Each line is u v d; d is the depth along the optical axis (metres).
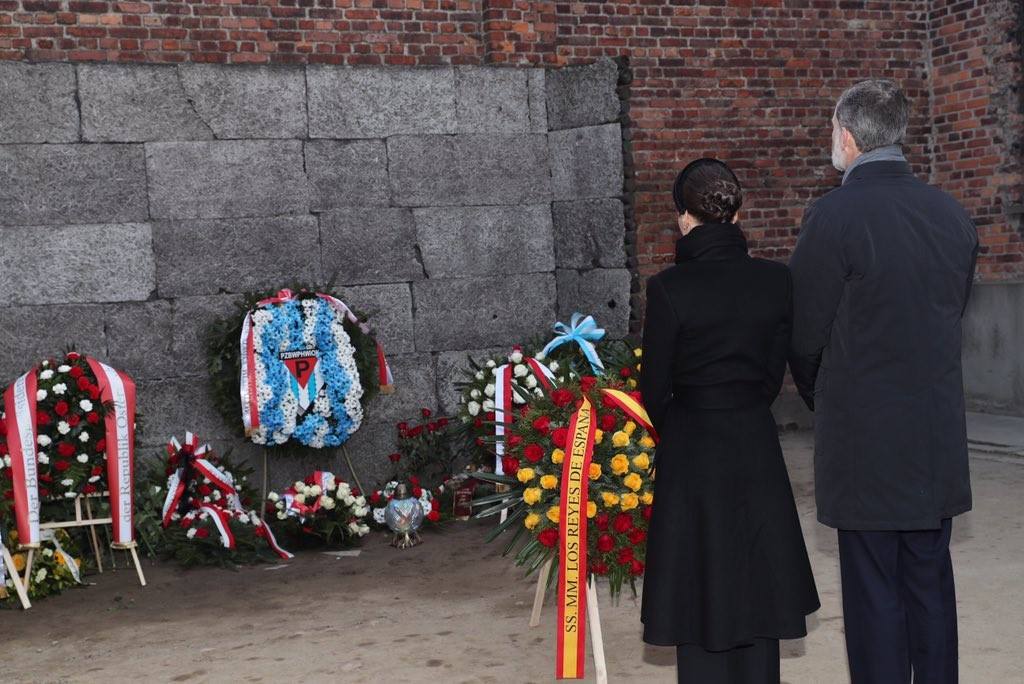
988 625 4.41
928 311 3.16
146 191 6.52
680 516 3.16
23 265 6.29
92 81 6.38
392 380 7.08
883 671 3.18
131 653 4.55
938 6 9.68
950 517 3.27
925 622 3.23
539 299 7.39
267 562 6.04
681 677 3.21
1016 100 9.14
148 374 6.55
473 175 7.21
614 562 3.79
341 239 6.95
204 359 6.64
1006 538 5.68
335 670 4.23
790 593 3.14
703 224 3.24
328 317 6.53
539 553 4.02
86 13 7.22
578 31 8.73
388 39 7.90
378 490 6.98
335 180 6.93
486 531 6.55
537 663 4.23
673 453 3.20
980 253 9.48
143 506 6.16
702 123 9.09
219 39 7.52
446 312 7.19
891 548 3.22
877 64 9.65
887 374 3.16
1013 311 9.02
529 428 3.95
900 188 3.21
